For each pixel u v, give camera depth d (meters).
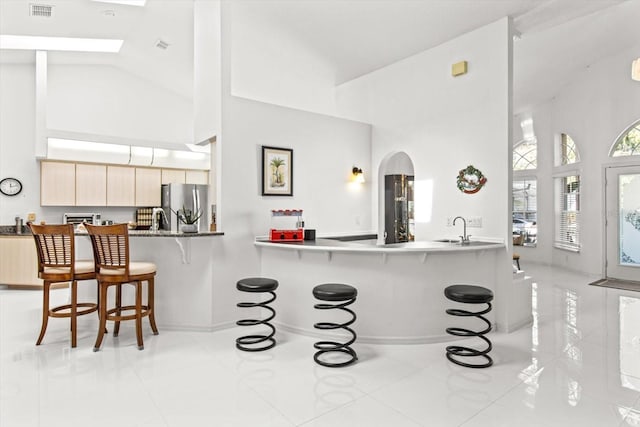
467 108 4.19
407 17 3.95
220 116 3.94
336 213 4.93
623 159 6.31
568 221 7.64
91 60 6.64
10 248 5.89
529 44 4.95
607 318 4.30
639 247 6.26
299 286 3.85
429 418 2.23
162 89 7.57
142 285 3.99
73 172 6.35
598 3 3.58
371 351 3.34
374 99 5.29
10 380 2.72
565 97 7.48
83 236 4.16
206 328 3.88
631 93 6.07
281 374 2.84
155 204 7.16
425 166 4.63
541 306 4.82
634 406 2.37
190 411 2.30
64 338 3.64
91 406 2.36
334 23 4.24
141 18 5.20
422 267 3.57
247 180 4.12
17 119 6.17
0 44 5.66
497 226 3.91
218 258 3.92
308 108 6.24
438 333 3.60
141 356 3.19
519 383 2.69
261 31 4.49
